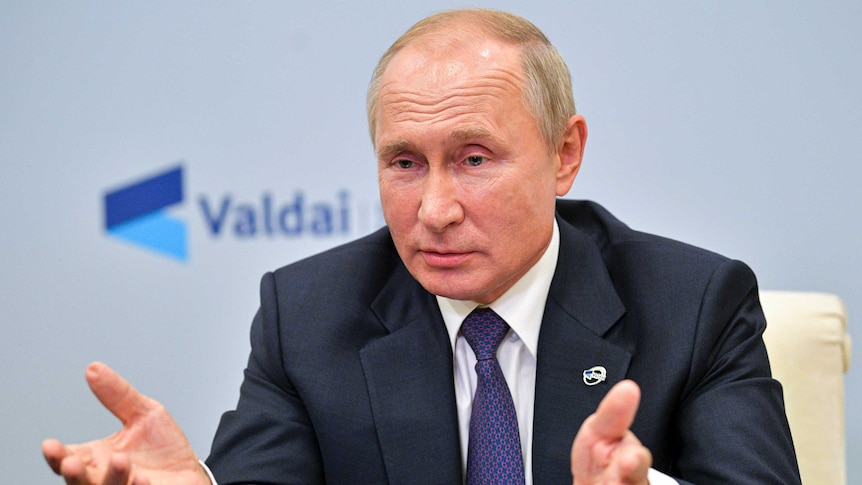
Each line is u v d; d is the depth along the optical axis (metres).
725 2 5.55
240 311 6.11
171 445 2.49
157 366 6.17
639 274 3.30
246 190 6.05
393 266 3.55
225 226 6.10
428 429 3.12
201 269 6.12
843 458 3.62
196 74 6.04
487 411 3.08
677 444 3.07
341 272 3.51
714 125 5.59
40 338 6.22
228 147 6.06
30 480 6.27
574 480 2.14
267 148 6.04
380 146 2.89
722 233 5.60
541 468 3.03
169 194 6.10
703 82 5.59
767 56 5.52
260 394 3.34
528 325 3.19
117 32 6.07
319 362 3.28
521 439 3.17
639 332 3.17
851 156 5.45
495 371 3.12
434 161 2.82
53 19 6.07
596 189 5.70
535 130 2.90
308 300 3.44
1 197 6.16
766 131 5.54
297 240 6.05
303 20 6.00
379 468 3.14
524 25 3.01
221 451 3.19
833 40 5.44
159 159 6.09
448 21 2.94
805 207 5.52
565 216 3.77
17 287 6.20
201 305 6.13
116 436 2.47
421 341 3.26
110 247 6.16
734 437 2.86
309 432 3.29
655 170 5.66
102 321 6.19
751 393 2.99
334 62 5.99
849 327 5.47
